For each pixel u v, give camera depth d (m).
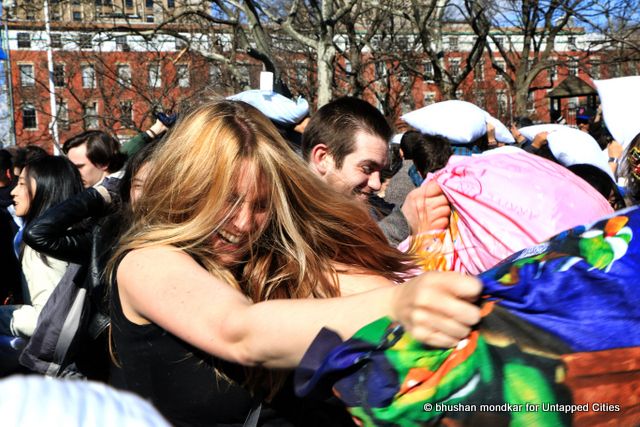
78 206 3.00
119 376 1.76
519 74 18.47
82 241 2.96
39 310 3.61
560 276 1.13
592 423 1.11
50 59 21.84
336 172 2.88
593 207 1.76
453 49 24.00
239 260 1.66
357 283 1.68
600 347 1.10
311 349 1.17
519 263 1.17
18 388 0.59
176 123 1.73
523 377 1.09
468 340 1.11
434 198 1.91
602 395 1.11
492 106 25.81
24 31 25.17
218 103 1.72
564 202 1.74
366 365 1.13
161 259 1.54
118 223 2.56
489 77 27.83
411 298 1.08
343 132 2.87
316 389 1.20
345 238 1.73
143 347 1.53
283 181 1.67
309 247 1.66
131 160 2.42
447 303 1.06
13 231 5.06
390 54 16.47
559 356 1.10
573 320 1.12
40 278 3.62
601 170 3.03
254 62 18.12
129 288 1.53
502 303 1.12
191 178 1.62
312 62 19.20
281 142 1.70
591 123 6.74
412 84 19.69
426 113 4.04
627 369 1.11
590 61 17.58
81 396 0.60
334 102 2.98
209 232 1.60
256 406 1.53
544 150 3.59
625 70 21.36
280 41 18.38
